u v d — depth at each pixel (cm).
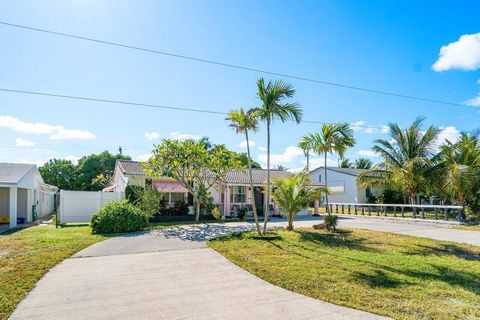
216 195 2708
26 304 636
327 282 786
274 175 3033
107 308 621
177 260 1012
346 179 3888
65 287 741
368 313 602
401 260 1035
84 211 2194
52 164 4991
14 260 963
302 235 1535
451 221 2153
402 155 2845
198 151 2177
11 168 2155
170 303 649
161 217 2273
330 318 578
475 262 1029
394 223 2281
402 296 695
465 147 2561
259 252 1120
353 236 1552
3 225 2062
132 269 902
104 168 4838
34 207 2480
